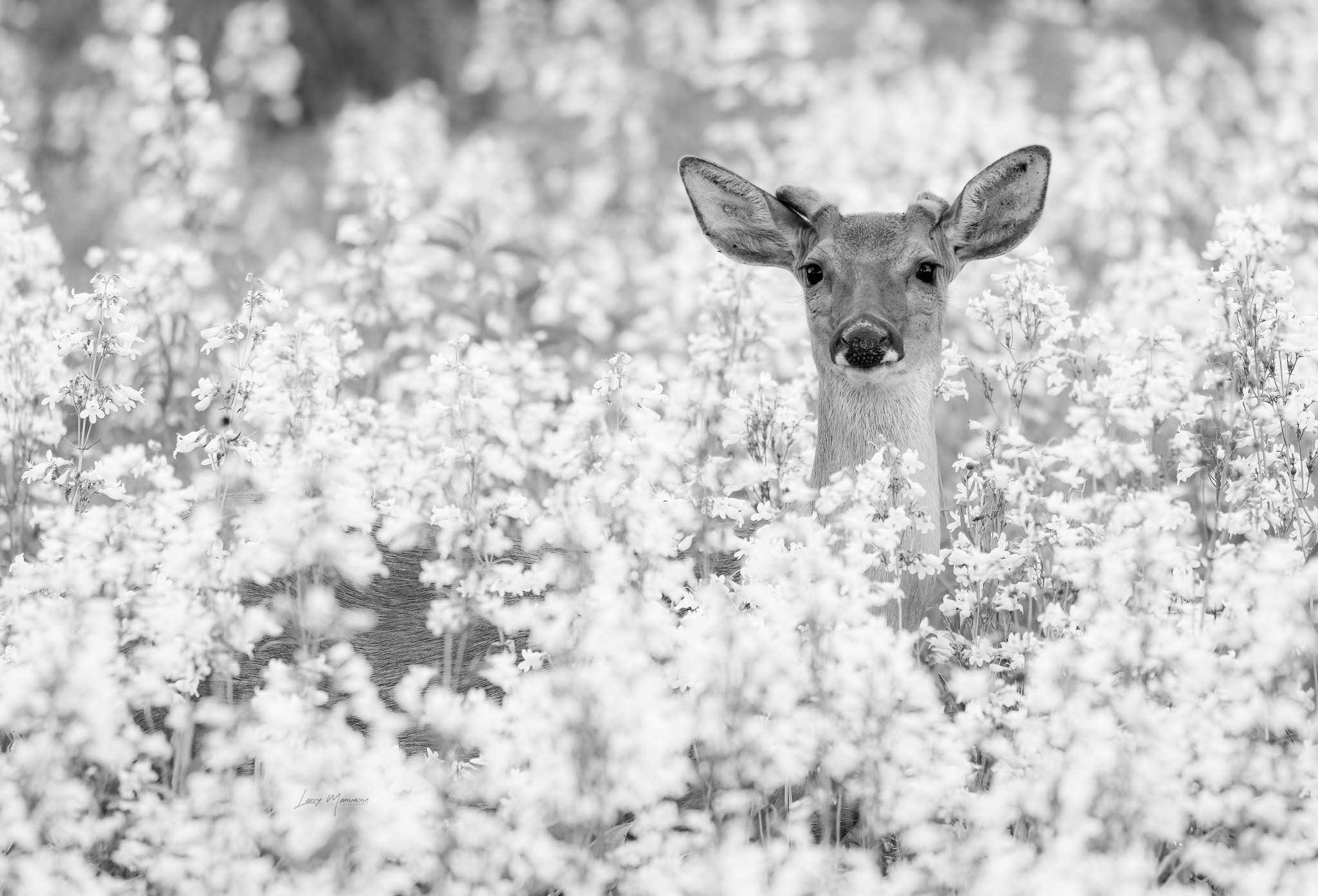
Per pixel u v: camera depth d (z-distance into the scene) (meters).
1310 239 16.91
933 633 10.57
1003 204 13.05
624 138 27.94
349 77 35.50
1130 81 19.41
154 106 18.17
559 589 9.11
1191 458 10.31
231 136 19.09
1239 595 8.60
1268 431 10.34
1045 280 12.94
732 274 12.98
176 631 8.42
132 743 8.27
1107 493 9.90
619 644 7.80
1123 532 9.16
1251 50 34.06
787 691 7.81
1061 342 13.34
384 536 9.43
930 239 12.77
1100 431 9.55
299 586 8.83
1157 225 18.42
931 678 8.94
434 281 17.69
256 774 8.69
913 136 23.28
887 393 12.20
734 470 9.71
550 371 14.49
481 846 7.59
